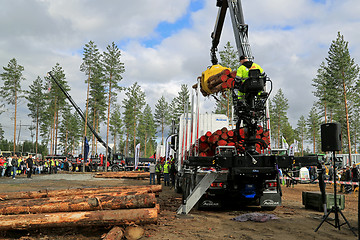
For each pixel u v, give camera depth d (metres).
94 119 58.94
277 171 7.12
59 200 6.15
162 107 75.25
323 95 51.91
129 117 65.50
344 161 31.48
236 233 5.76
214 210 8.80
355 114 49.31
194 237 5.40
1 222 5.09
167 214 7.76
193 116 8.20
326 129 6.44
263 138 7.58
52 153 65.12
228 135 8.42
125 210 5.39
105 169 42.16
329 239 5.40
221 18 12.74
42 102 63.44
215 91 8.45
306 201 9.24
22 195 7.93
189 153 8.05
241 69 6.96
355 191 16.59
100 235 5.43
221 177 8.18
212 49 13.61
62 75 60.19
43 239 5.23
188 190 8.70
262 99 6.97
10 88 51.84
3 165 27.41
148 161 44.44
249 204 9.43
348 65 42.03
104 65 46.53
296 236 5.59
